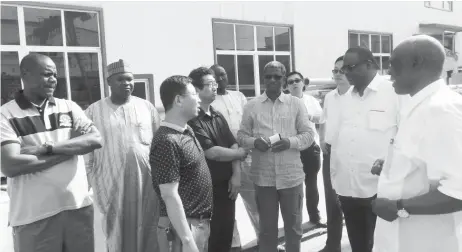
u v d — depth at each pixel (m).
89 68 6.13
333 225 3.43
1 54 5.34
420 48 1.68
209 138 2.93
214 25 7.59
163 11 6.76
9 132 2.22
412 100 1.72
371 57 2.66
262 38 8.59
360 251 2.83
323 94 7.94
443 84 1.69
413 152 1.68
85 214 2.50
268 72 3.00
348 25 10.39
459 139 1.55
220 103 3.59
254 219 3.64
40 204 2.30
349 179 2.76
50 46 5.76
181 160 2.16
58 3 5.68
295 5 9.06
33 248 2.30
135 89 6.52
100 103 3.04
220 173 2.93
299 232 3.03
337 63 3.30
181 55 7.04
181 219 2.08
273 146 2.86
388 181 1.80
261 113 3.08
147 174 3.01
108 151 2.95
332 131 3.28
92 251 2.55
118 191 2.96
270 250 3.04
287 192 2.97
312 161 4.10
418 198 1.63
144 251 3.02
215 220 2.96
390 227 1.81
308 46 9.44
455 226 1.69
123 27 6.34
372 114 2.65
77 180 2.46
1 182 4.93
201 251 2.30
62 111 2.47
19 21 5.46
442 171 1.57
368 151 2.66
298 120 3.08
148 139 3.06
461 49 14.80
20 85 5.55
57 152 2.30
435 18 13.40
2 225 3.69
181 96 2.18
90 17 6.07
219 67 3.61
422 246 1.71
